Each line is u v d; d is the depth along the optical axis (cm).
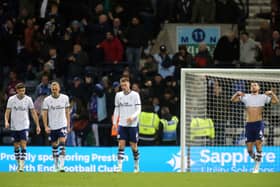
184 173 4509
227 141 5600
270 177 4294
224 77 5353
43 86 5878
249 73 5316
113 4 6875
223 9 6788
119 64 6438
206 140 5569
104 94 5912
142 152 5503
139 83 6238
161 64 6294
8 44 6512
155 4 6875
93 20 6550
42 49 6450
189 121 5572
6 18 6706
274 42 6569
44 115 4753
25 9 6800
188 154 5544
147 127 5684
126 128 4634
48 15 6644
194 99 5572
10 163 5512
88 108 5922
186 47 6575
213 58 6488
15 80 6156
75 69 6278
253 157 4934
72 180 4100
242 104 5584
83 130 5831
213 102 5594
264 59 6525
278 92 5553
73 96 5941
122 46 6481
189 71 5162
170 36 6769
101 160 5525
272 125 5553
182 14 6800
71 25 6512
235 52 6456
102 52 6431
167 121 5725
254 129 4866
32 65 6494
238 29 6806
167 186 3853
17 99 4819
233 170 5522
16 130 4828
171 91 5966
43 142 5912
